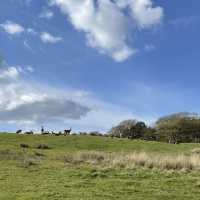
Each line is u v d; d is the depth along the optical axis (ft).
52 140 224.74
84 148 204.95
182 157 123.75
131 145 219.82
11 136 230.48
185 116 413.18
